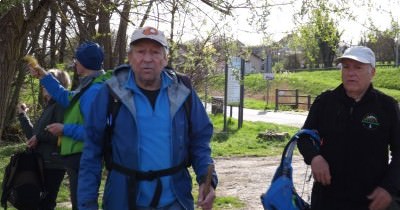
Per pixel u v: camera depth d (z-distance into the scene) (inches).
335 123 155.3
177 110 138.7
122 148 136.6
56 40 524.4
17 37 331.6
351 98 155.2
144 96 138.5
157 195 136.5
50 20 456.4
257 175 446.3
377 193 150.9
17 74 520.4
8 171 220.2
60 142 202.2
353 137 153.2
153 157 136.4
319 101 160.9
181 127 139.2
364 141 152.6
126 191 136.1
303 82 1952.5
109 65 519.5
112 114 137.8
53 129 192.5
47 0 327.3
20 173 218.1
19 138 579.5
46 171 224.2
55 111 218.7
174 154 137.9
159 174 136.6
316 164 153.3
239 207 323.6
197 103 143.6
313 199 160.9
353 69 152.6
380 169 153.4
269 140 711.7
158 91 140.3
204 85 703.1
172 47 370.3
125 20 358.6
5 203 223.1
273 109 1529.3
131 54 140.4
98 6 353.1
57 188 229.9
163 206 137.9
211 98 1056.8
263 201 157.8
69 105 195.0
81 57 191.9
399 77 1994.3
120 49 527.2
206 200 135.6
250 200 343.6
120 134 136.9
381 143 152.9
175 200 139.4
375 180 153.4
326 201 157.4
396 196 155.9
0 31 328.5
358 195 153.8
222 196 352.2
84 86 191.3
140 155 136.6
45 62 542.9
